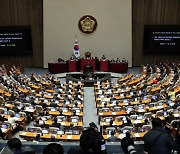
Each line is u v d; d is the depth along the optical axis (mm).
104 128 15242
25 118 17031
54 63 31391
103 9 32344
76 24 32625
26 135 13891
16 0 31641
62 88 24750
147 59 33906
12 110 17766
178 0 32062
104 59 31844
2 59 33219
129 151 4395
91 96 24906
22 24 32406
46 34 32656
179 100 19391
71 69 31469
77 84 26188
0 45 31906
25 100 20266
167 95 20875
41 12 32312
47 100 20766
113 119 16688
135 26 33062
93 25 32625
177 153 5699
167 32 32250
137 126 16062
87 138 3938
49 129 14312
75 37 32938
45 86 25797
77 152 3951
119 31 32844
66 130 14477
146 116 16953
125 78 28312
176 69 28531
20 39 32031
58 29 32625
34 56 33562
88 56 32750
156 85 23859
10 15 31969
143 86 24141
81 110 18781
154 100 20266
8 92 21906
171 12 32438
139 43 33500
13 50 32250
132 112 18000
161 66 30562
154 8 32406
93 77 29484
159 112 16531
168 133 5301
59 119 16562
